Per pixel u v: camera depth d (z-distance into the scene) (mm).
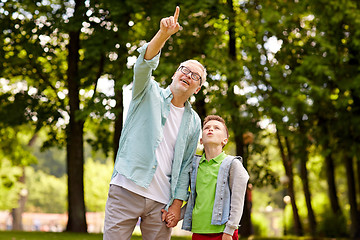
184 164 4152
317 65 13148
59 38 14242
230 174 3971
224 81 14273
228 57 12984
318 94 12891
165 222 3984
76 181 13273
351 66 14109
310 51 14008
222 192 3930
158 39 3633
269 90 13945
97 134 16812
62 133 15070
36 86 14648
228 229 3830
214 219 3885
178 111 4070
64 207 55531
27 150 19359
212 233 3926
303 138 15438
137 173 3801
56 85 15422
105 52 12570
